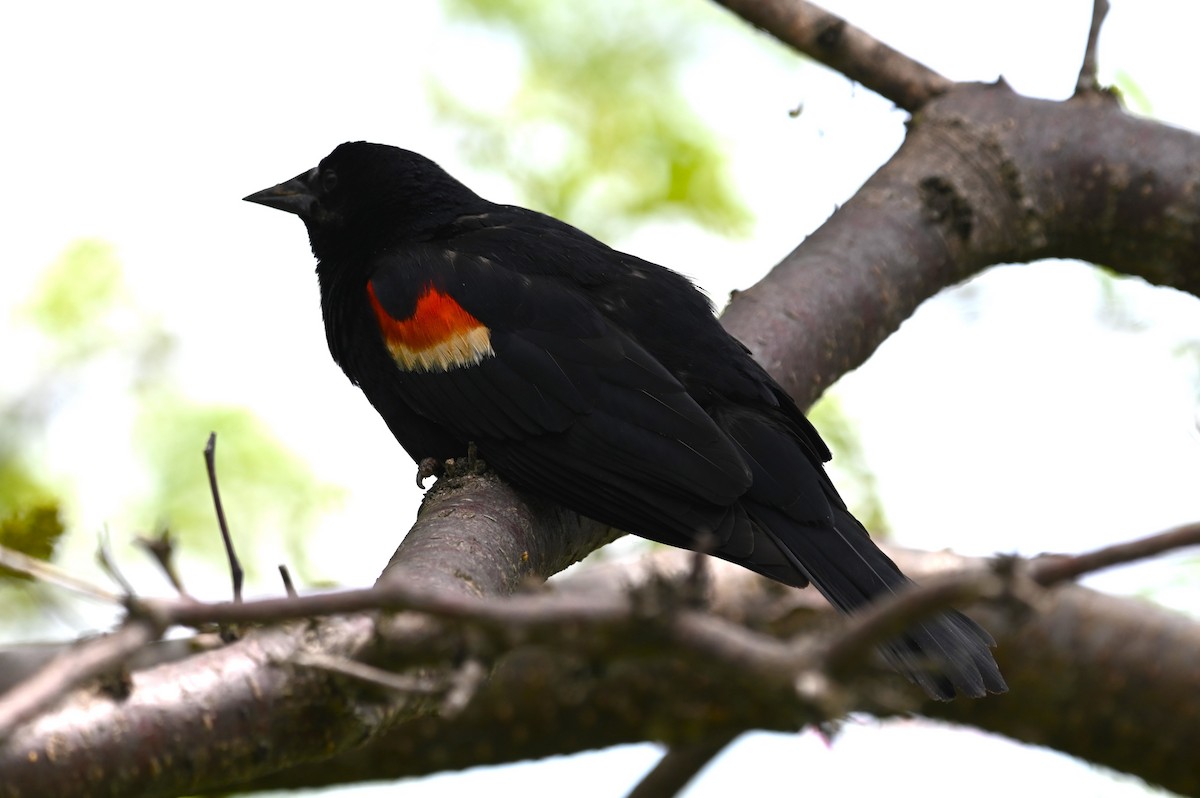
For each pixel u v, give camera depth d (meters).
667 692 10.68
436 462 9.70
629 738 11.09
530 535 8.07
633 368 8.89
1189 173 11.52
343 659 5.27
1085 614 11.27
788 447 8.67
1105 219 11.65
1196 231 11.50
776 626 10.90
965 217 11.13
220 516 5.22
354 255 10.48
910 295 10.88
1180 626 11.30
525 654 10.66
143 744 5.44
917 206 11.08
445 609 3.95
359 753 10.98
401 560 6.89
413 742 10.98
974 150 11.45
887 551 11.50
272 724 5.64
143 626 3.89
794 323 10.16
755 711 10.77
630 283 9.49
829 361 10.27
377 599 4.01
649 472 8.53
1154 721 11.30
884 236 10.84
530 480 8.75
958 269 11.24
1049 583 3.66
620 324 9.23
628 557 11.57
